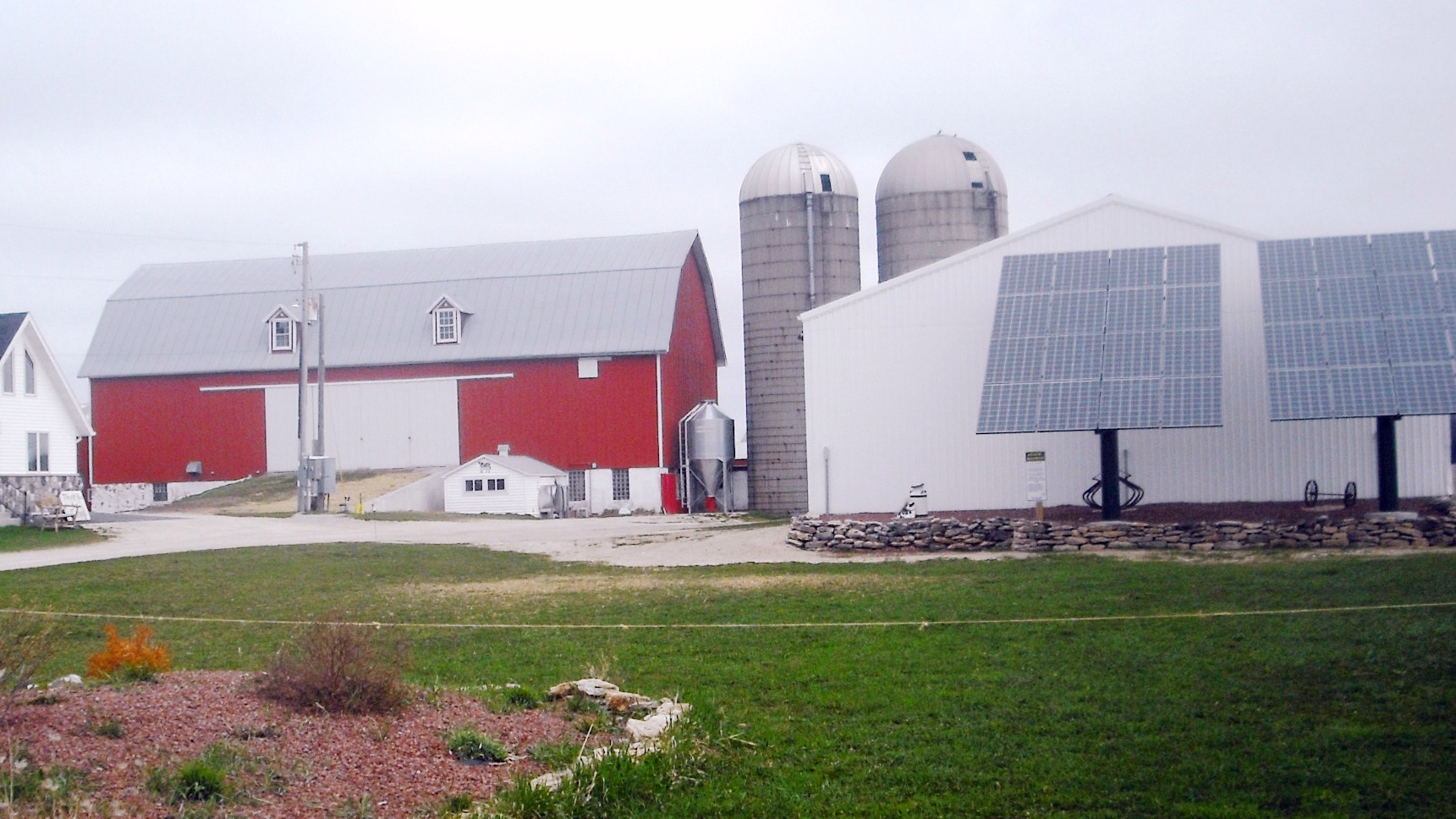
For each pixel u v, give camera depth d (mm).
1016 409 34625
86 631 25062
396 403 75000
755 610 25859
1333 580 26359
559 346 73250
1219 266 36719
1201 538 33594
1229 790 12688
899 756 14312
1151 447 38375
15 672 13406
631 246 79562
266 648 22484
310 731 13344
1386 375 32500
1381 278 34750
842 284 69188
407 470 74125
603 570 35438
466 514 64562
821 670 19094
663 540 44312
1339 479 37219
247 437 76750
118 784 11219
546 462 72875
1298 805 12242
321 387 62031
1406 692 16281
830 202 69062
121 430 77875
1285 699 16203
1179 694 16672
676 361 75688
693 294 81125
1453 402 31562
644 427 72125
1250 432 37750
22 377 52781
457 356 74125
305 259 60719
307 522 54469
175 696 13945
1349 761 13438
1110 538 34344
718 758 14250
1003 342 36562
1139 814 12156
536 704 15867
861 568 33219
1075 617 23219
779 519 63094
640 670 19547
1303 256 35938
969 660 19578
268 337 77000
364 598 29859
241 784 11648
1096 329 36000
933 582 29250
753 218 69625
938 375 40312
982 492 39844
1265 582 26453
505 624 25125
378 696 14477
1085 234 39375
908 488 40312
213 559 38094
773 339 69250
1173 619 22391
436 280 78688
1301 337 33844
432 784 12500
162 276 85062
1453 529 31844
